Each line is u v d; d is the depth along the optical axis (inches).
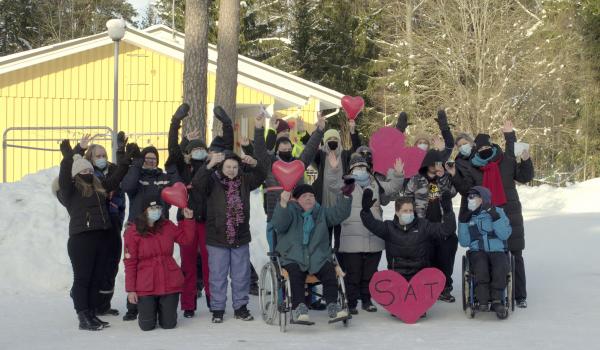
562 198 1072.2
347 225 386.0
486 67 1574.8
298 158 384.2
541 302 411.8
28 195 524.7
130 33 1024.9
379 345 312.5
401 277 366.0
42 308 402.6
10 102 1005.2
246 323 366.9
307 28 1947.6
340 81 1918.1
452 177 398.6
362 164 389.7
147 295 346.6
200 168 366.3
